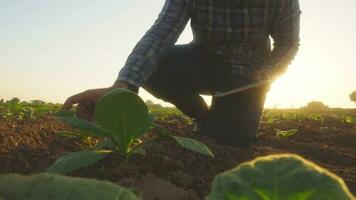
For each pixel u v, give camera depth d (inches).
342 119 364.5
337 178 25.6
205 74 156.6
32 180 24.1
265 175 25.6
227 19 140.3
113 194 24.8
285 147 154.8
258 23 141.6
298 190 25.1
